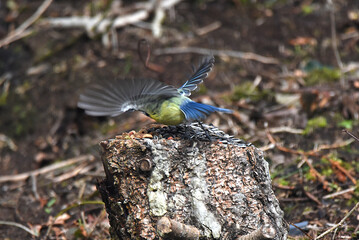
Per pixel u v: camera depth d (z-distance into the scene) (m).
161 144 5.59
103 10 14.89
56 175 10.23
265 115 10.85
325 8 14.59
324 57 12.88
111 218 5.82
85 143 11.38
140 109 5.59
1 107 12.76
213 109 5.63
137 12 14.70
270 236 5.09
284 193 8.38
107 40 13.98
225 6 15.15
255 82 12.00
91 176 9.88
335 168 8.80
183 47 13.57
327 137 9.95
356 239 6.92
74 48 13.95
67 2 15.68
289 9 14.79
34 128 12.12
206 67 6.74
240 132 10.36
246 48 13.48
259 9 14.91
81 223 8.34
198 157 5.59
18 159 11.42
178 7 15.23
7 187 10.21
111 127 11.59
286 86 11.85
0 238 8.41
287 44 13.49
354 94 10.88
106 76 12.84
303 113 10.81
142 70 12.78
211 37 13.95
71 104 12.12
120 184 5.56
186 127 6.37
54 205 9.23
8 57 13.95
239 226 5.41
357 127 10.11
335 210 7.74
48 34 14.36
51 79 13.12
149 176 5.51
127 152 5.55
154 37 14.05
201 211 5.41
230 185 5.53
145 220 5.42
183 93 6.48
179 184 5.52
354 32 13.60
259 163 5.75
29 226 8.69
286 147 9.79
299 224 7.32
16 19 15.09
